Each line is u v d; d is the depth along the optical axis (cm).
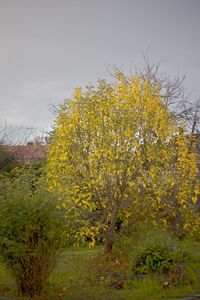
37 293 860
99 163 1186
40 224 838
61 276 1022
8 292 883
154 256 997
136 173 1203
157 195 1227
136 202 1230
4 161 2422
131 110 1215
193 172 1265
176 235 1323
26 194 874
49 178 1191
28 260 845
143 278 979
